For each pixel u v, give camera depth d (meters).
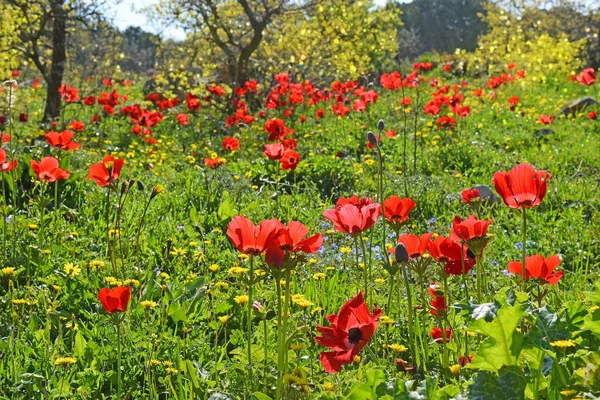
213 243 5.16
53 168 4.59
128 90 19.95
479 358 2.17
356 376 2.74
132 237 5.03
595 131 10.90
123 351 3.24
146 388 3.08
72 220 5.19
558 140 10.19
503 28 34.00
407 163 8.39
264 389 2.67
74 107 14.34
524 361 2.42
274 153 6.11
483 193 6.64
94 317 3.60
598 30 27.73
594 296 2.33
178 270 4.45
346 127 10.83
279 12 14.92
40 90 16.28
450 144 9.38
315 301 3.89
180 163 8.29
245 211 5.87
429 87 17.08
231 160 8.70
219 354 3.35
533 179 2.51
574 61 22.92
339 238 5.34
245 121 9.89
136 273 4.25
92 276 4.03
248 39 17.20
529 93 16.17
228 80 17.75
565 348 2.18
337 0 17.12
